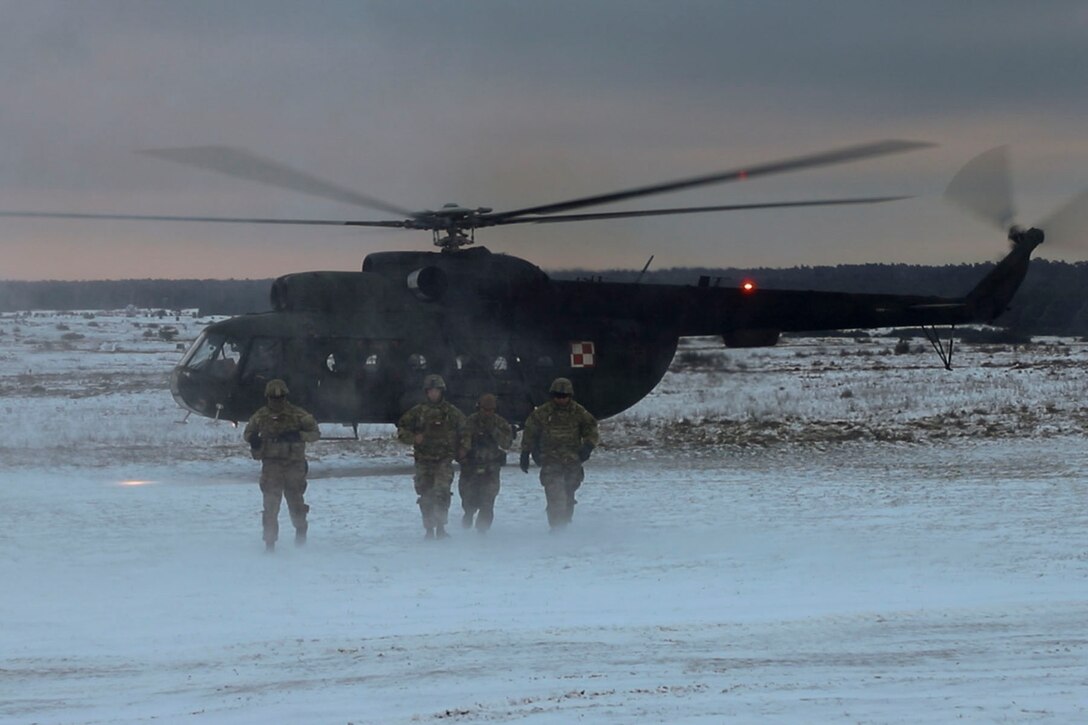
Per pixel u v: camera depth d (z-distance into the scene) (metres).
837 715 11.89
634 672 13.80
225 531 25.59
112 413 57.59
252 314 37.44
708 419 54.56
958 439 45.47
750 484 32.97
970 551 22.08
